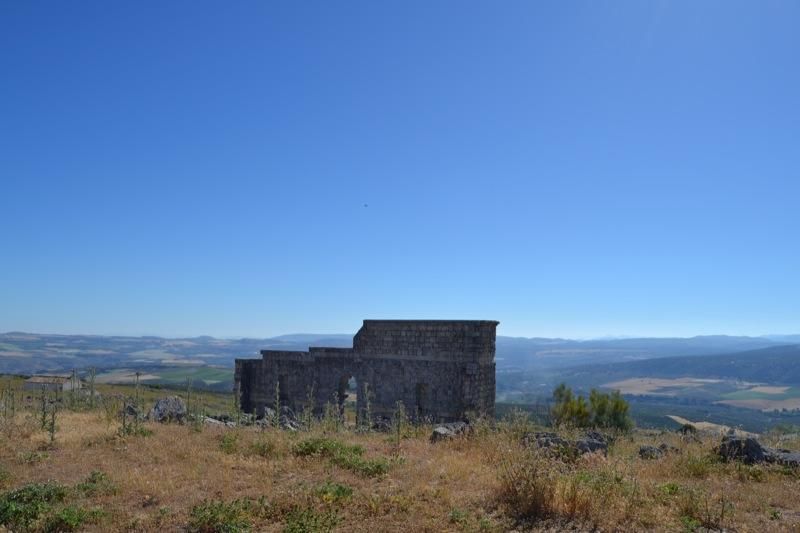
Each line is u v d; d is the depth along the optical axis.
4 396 34.69
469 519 12.39
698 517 12.46
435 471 16.83
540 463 14.65
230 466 18.22
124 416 24.84
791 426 30.84
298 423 31.58
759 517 12.89
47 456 19.75
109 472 17.47
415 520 12.44
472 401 44.66
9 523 13.09
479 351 45.28
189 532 12.41
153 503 14.58
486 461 18.55
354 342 49.75
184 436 23.66
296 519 12.47
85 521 13.18
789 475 16.98
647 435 31.59
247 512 13.14
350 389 60.97
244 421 31.67
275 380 52.84
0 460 19.33
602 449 20.02
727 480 16.30
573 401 50.44
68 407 36.53
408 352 47.47
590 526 11.96
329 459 18.64
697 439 23.81
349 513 13.02
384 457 18.91
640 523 12.07
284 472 17.45
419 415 46.28
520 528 11.94
